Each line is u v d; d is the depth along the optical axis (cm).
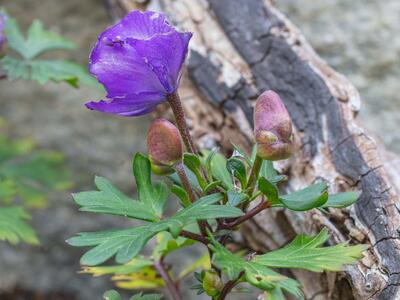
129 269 46
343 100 48
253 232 49
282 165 47
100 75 37
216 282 38
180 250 71
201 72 52
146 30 37
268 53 52
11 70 55
